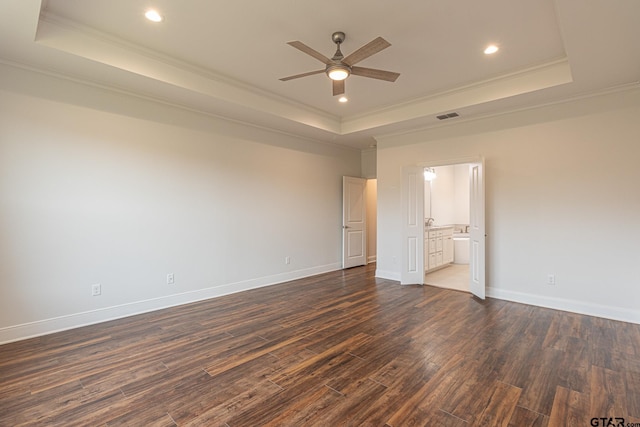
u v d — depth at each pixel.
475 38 3.07
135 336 3.20
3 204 3.00
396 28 2.91
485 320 3.66
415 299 4.53
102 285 3.61
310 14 2.71
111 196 3.67
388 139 5.88
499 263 4.55
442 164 5.12
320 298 4.59
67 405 2.08
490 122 4.64
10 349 2.88
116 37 3.07
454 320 3.66
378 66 3.67
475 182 4.73
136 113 3.86
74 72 3.27
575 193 3.95
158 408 2.06
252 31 2.97
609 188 3.72
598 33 2.54
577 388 2.25
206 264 4.56
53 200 3.28
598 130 3.79
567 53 2.88
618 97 3.66
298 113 5.00
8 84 3.03
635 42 2.68
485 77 3.96
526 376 2.42
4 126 3.01
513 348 2.90
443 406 2.06
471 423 1.90
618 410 2.01
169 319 3.70
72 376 2.44
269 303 4.34
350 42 3.16
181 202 4.29
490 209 4.63
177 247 4.25
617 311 3.67
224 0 2.53
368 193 7.80
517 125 4.39
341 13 2.69
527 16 2.71
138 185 3.88
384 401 2.12
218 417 1.97
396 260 5.82
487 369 2.53
